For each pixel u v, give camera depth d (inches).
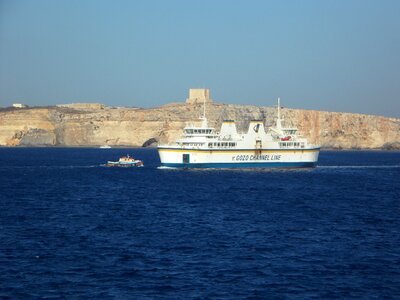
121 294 3420.3
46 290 3479.3
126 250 4446.4
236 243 4717.0
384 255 4372.5
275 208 6801.2
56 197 7869.1
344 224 5693.9
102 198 7755.9
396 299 3383.4
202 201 7426.2
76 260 4133.9
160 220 5846.5
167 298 3358.8
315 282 3671.3
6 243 4672.7
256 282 3656.5
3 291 3452.3
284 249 4515.3
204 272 3855.8
